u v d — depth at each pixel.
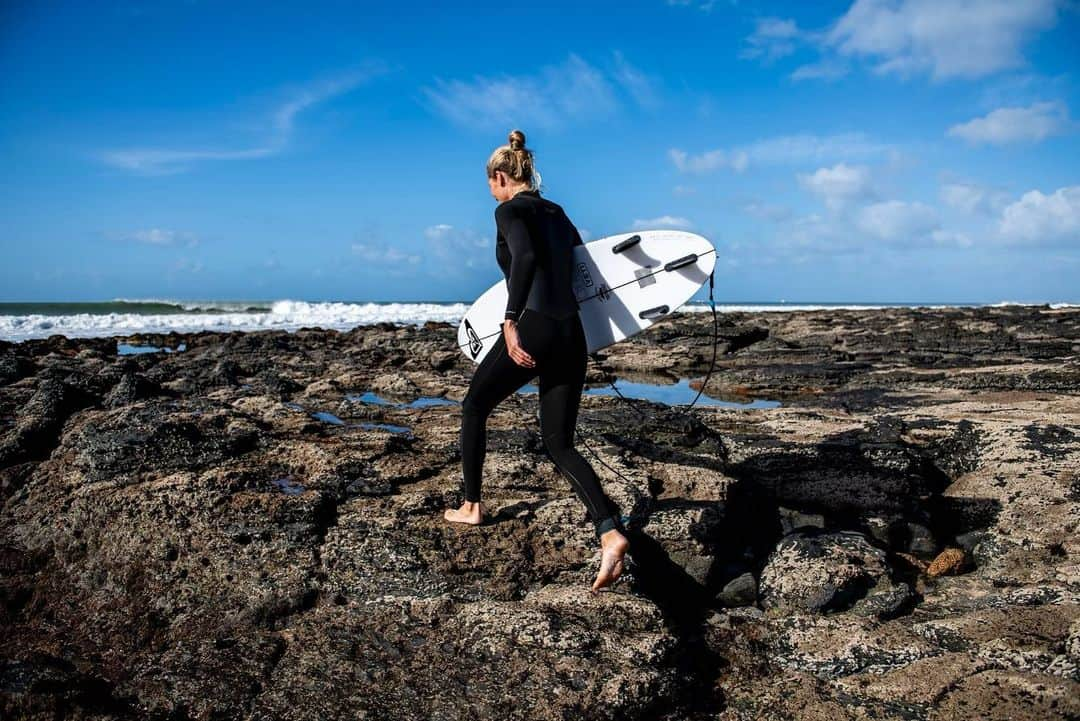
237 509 4.55
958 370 10.92
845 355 14.16
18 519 5.13
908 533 5.05
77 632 4.14
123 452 5.25
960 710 3.01
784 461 6.04
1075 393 9.06
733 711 3.22
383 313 46.22
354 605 3.90
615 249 4.65
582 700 3.04
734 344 16.73
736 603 4.30
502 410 7.69
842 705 3.16
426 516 4.60
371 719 3.00
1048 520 4.86
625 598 3.73
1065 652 3.21
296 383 10.19
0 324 30.17
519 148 3.79
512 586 3.98
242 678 3.27
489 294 5.13
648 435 6.61
